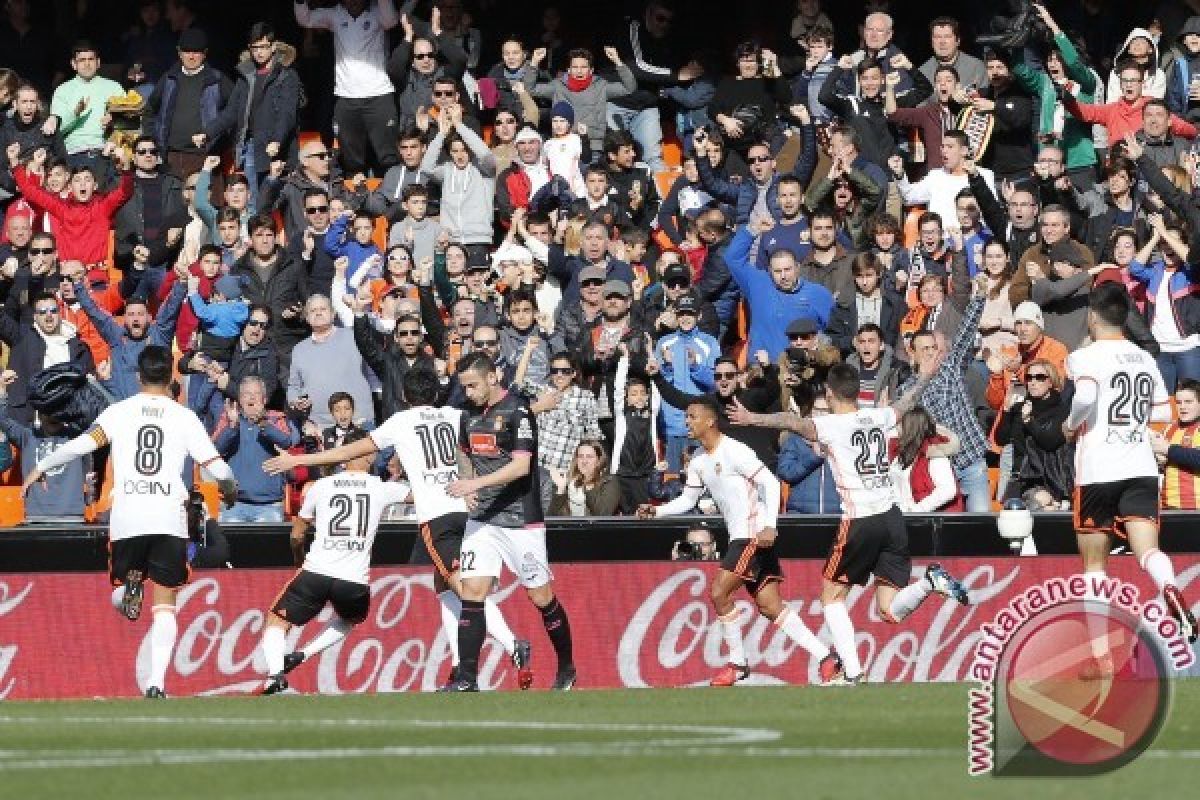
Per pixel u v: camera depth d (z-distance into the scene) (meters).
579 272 70.19
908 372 64.44
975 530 58.00
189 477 63.53
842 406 49.88
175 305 70.81
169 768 30.98
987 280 66.12
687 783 28.61
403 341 66.38
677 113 82.38
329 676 56.53
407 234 75.38
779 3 85.75
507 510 48.78
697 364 66.81
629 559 58.12
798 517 58.03
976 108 75.62
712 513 61.28
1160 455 60.25
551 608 49.97
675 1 86.00
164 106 80.44
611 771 30.05
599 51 87.62
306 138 85.69
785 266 68.56
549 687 56.91
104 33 86.56
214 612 56.28
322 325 68.69
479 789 28.16
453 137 77.38
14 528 56.41
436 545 49.88
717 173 75.19
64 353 70.50
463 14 83.38
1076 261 68.62
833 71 76.38
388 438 50.16
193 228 76.69
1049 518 58.19
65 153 79.75
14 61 85.56
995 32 77.81
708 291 71.00
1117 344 47.41
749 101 77.88
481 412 48.69
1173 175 71.00
